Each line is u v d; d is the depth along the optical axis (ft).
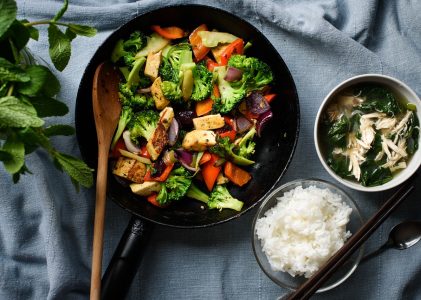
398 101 3.05
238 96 3.01
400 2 3.28
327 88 3.23
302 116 3.22
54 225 3.10
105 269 3.15
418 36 3.27
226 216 3.07
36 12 3.16
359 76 2.99
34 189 3.15
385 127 3.03
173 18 3.05
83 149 2.91
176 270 3.20
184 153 3.03
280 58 3.00
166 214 3.07
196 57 3.09
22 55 2.62
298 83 3.23
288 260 3.05
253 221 3.10
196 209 3.13
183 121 3.06
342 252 2.91
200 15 3.05
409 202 3.22
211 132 2.98
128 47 3.01
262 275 3.21
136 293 3.19
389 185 2.98
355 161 3.03
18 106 2.33
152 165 3.01
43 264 3.19
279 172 3.04
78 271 3.14
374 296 3.22
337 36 3.19
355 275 3.22
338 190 3.15
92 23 3.18
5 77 2.36
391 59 3.26
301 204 3.04
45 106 2.50
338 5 3.27
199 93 3.01
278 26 3.22
